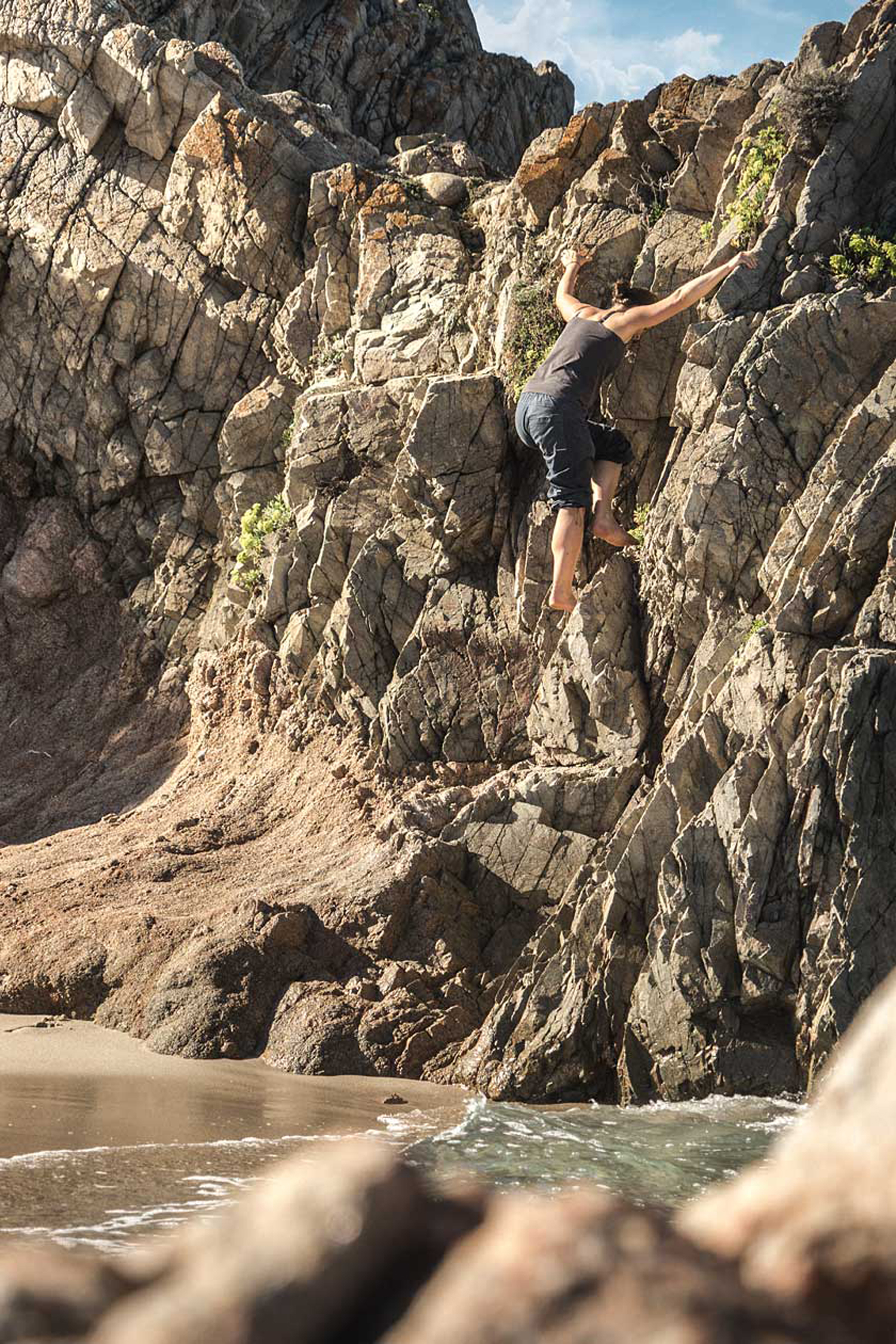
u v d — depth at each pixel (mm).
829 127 46000
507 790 44656
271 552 60094
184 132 69812
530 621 49094
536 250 54000
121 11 72000
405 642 52438
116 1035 39000
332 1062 36438
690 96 53656
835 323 43344
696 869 35156
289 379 65625
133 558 71938
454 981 39500
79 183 71062
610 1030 35375
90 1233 18344
